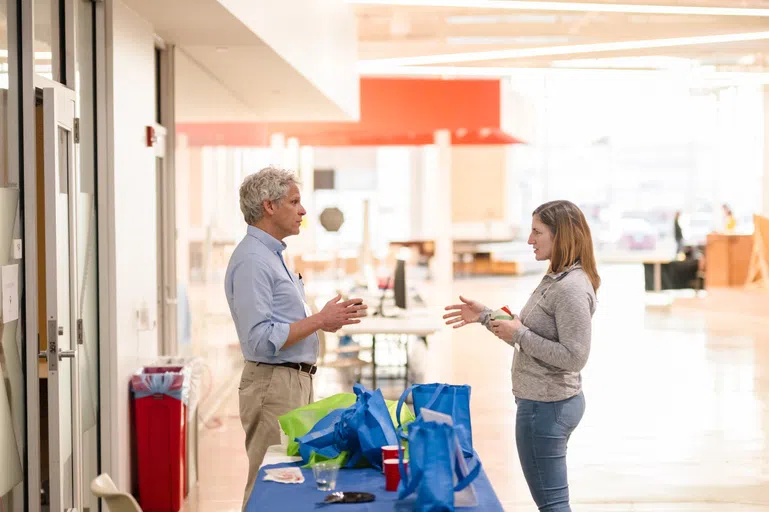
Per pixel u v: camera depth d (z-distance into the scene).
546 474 3.59
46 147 3.95
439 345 12.30
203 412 7.81
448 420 2.87
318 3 9.13
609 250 26.56
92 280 5.03
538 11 12.27
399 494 2.81
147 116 5.93
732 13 12.51
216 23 6.01
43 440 4.10
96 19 5.07
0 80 3.84
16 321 3.94
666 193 26.48
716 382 9.51
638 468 6.43
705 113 24.22
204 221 8.03
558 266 3.59
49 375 4.00
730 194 24.20
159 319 6.79
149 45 5.96
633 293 18.59
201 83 7.91
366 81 14.48
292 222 3.94
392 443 3.16
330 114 12.00
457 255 22.98
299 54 8.12
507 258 22.66
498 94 14.57
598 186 26.30
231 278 3.93
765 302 16.92
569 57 15.93
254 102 10.63
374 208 25.45
